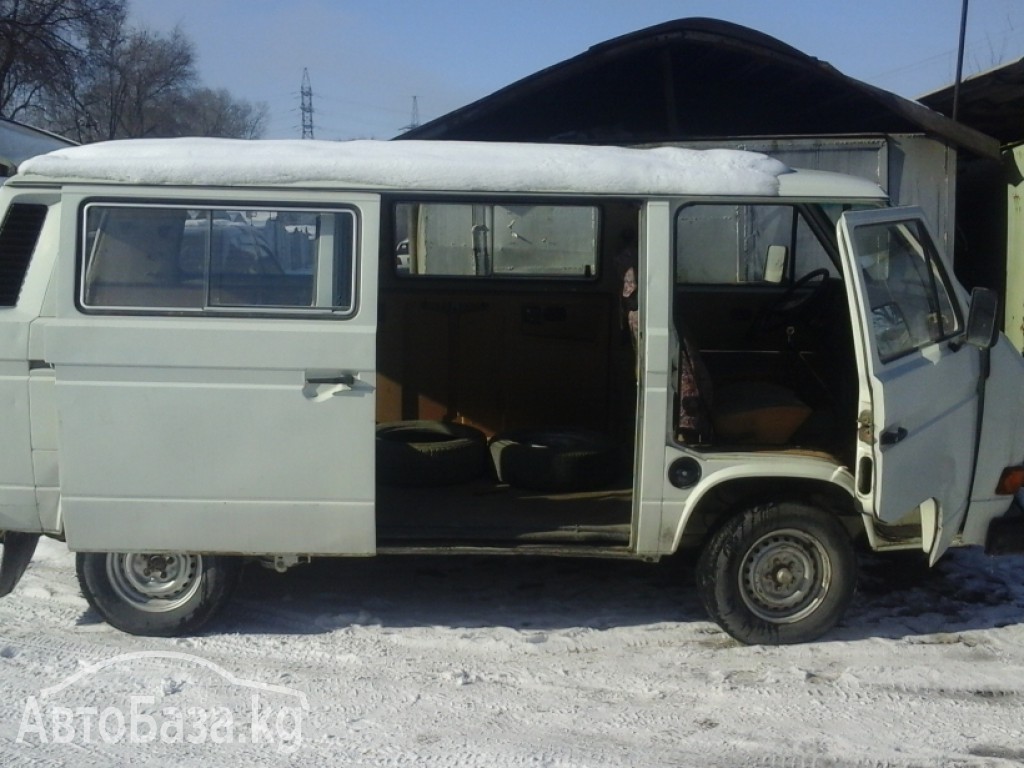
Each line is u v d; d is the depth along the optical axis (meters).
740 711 4.53
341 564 6.41
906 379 4.83
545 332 6.88
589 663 5.03
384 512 5.51
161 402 4.84
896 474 4.81
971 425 5.10
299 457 4.89
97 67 29.34
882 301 4.94
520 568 6.39
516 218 6.79
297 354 4.84
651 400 4.97
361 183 4.88
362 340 4.85
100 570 5.14
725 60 9.69
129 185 4.84
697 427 5.26
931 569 6.42
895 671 4.94
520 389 6.90
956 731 4.37
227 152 4.94
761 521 5.10
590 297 6.84
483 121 10.22
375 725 4.36
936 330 5.11
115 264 4.86
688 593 6.00
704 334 6.69
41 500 4.95
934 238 5.19
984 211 10.27
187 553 5.00
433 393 6.90
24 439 4.91
